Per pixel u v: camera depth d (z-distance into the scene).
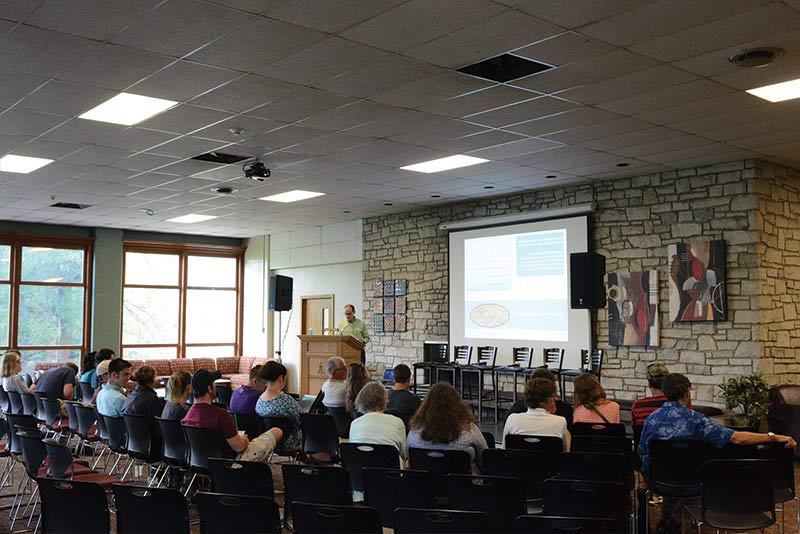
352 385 6.21
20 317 13.81
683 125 7.02
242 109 6.56
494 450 4.20
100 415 6.54
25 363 13.80
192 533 5.00
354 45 5.03
